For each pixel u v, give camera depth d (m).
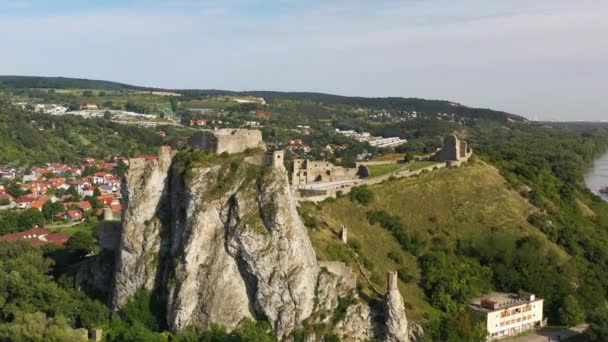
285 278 140.62
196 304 143.50
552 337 161.25
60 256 190.50
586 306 174.00
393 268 166.12
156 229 155.62
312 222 163.00
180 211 152.38
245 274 144.12
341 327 141.12
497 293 171.62
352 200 182.75
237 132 159.75
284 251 141.12
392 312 140.00
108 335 147.12
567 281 177.88
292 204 145.62
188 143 169.12
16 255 185.12
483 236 184.00
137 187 158.00
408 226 181.62
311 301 142.12
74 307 156.12
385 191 191.50
